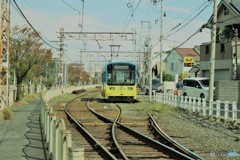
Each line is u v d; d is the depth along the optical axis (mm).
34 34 44594
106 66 43594
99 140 18594
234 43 47656
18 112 31969
